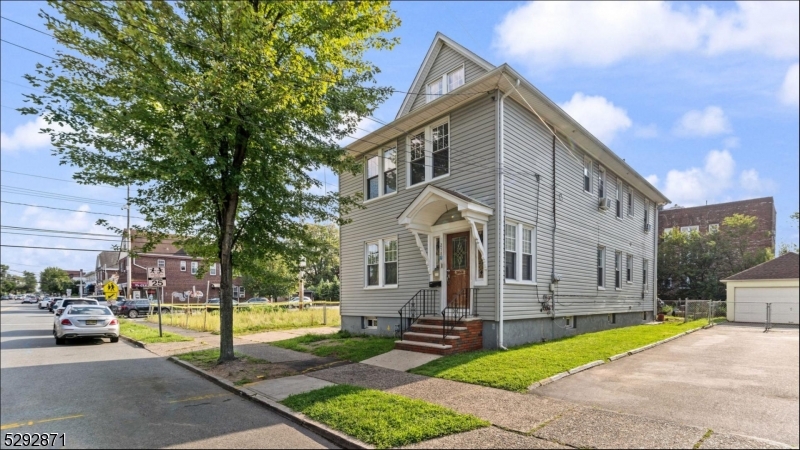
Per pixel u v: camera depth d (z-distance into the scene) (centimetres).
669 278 2758
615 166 1745
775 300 1725
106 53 723
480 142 1148
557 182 1366
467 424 521
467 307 1148
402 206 1394
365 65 995
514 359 891
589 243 1548
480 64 1254
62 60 735
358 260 1583
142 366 1022
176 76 750
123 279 5144
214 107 827
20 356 1190
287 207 966
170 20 711
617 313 1739
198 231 1055
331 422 544
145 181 835
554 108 1241
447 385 726
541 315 1222
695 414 554
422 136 1347
